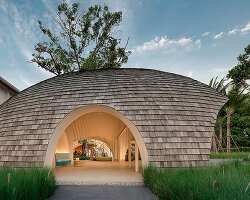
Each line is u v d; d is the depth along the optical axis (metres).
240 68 23.55
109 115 12.58
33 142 7.12
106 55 20.80
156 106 7.77
